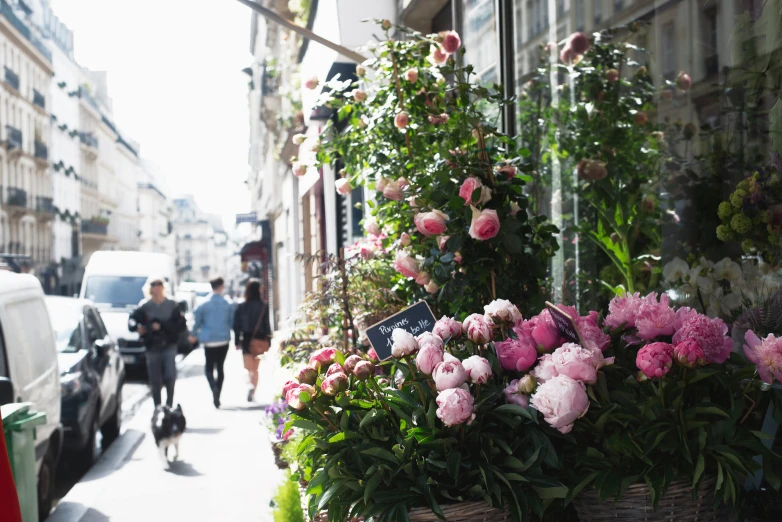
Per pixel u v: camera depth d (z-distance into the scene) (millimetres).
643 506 2199
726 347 2281
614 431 2244
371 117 4688
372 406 2406
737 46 3289
